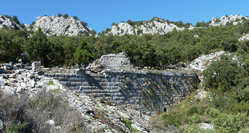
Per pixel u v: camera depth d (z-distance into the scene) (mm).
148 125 22984
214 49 56125
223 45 52438
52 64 40219
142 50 48250
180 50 66625
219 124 23469
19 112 11180
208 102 31469
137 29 172250
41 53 37875
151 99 28250
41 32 41469
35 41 38375
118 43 72000
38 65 19312
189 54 57750
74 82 21125
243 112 26844
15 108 11156
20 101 11922
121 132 15523
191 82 36000
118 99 24516
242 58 39469
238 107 27625
